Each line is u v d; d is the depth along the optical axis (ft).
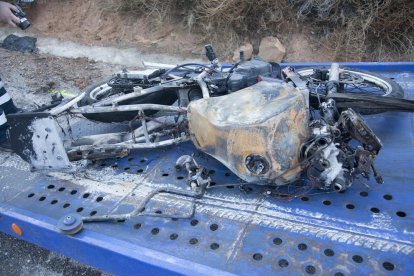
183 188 8.43
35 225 7.83
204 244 7.00
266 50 20.81
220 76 9.75
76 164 9.62
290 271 6.27
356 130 7.48
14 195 9.11
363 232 6.81
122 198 8.45
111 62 22.50
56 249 7.98
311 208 7.50
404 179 7.90
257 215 7.50
